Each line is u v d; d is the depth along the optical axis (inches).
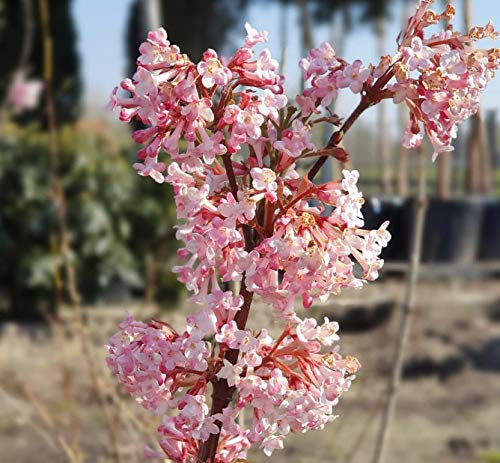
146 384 16.7
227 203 16.3
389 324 68.4
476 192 93.4
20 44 156.6
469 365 80.8
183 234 16.6
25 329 83.7
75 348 47.5
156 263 50.0
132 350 16.8
